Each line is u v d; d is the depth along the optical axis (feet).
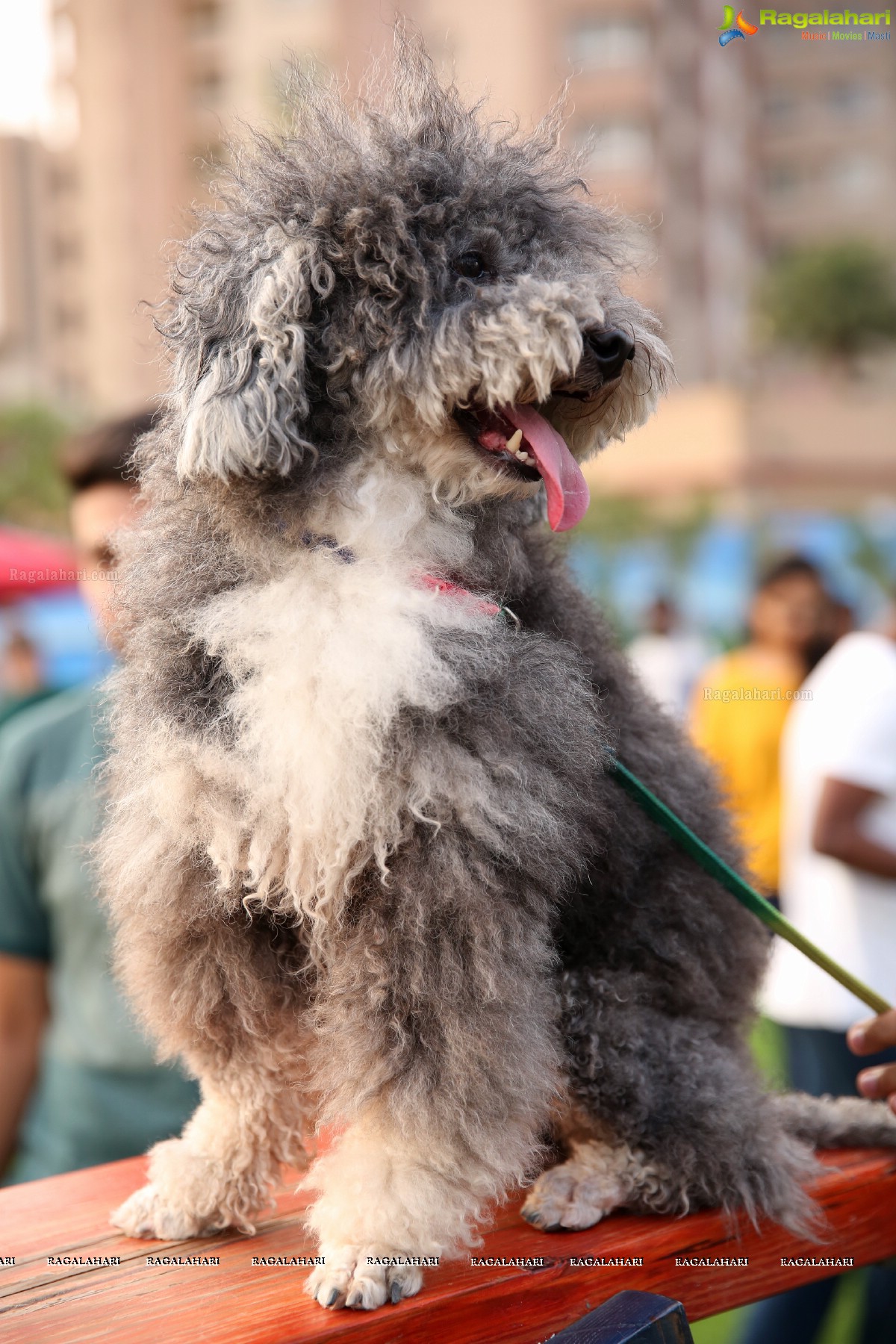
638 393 7.14
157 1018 6.29
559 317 6.37
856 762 10.81
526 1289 5.53
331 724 5.65
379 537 6.26
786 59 148.25
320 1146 6.50
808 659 15.49
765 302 115.55
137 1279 5.60
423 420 6.29
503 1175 5.64
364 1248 5.36
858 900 11.09
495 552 6.62
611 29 119.55
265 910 6.03
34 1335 5.04
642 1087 6.33
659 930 6.75
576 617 7.00
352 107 7.29
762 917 6.61
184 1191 6.11
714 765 8.19
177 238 7.27
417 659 5.81
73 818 9.04
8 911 9.32
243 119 7.42
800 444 81.15
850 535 54.34
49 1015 9.62
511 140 7.52
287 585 6.05
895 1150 7.22
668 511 70.90
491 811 5.59
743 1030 7.39
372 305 6.25
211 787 5.78
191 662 6.04
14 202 147.43
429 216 6.49
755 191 147.95
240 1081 6.18
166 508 6.53
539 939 5.77
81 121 139.85
